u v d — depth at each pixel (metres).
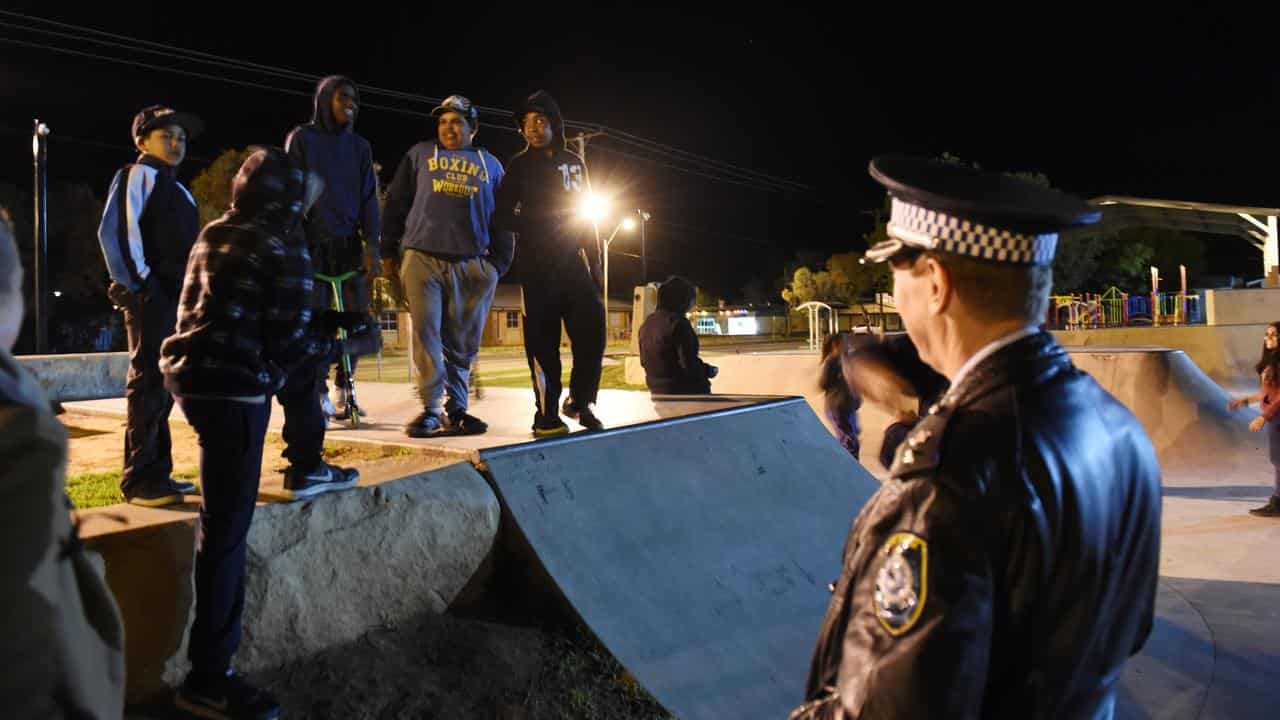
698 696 3.70
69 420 7.35
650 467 4.97
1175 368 11.49
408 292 5.23
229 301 2.71
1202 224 27.94
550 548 4.11
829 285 54.94
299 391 3.39
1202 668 4.52
